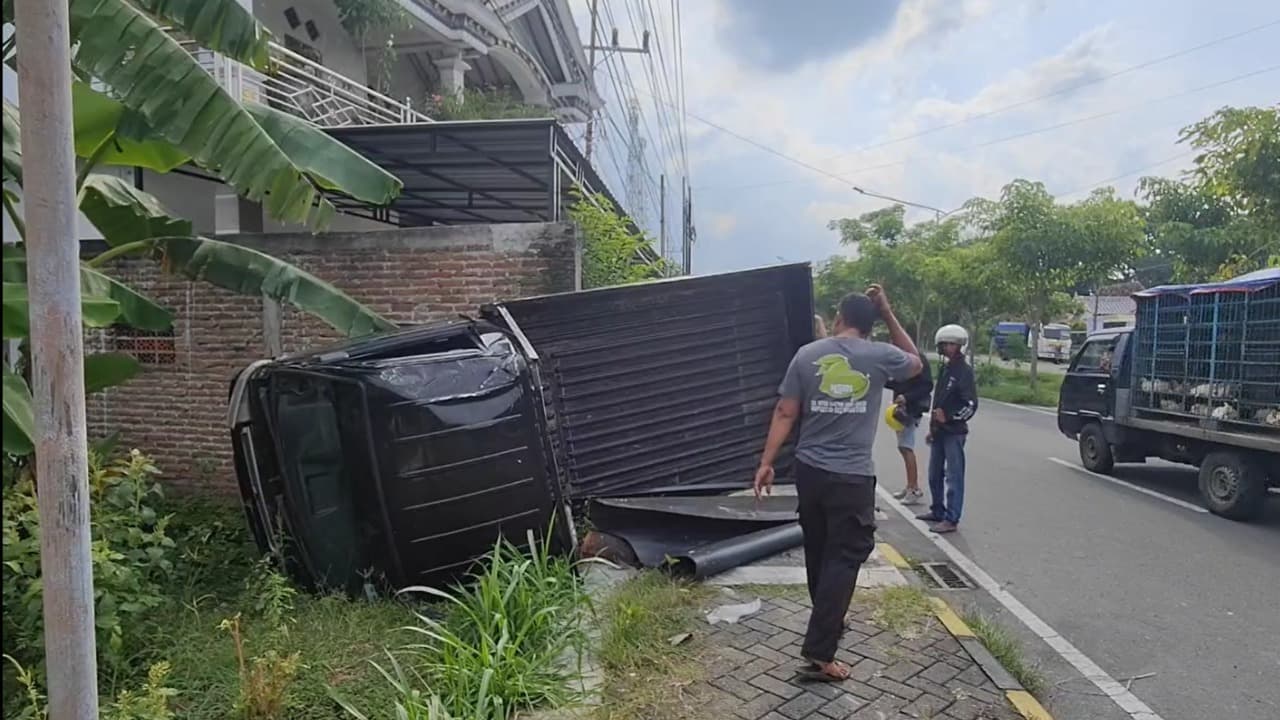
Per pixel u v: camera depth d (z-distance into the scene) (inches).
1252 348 283.4
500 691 130.3
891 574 205.0
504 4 622.5
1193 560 240.5
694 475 262.1
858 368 145.9
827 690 141.1
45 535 78.2
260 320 285.0
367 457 170.4
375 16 469.7
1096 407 376.8
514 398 182.7
